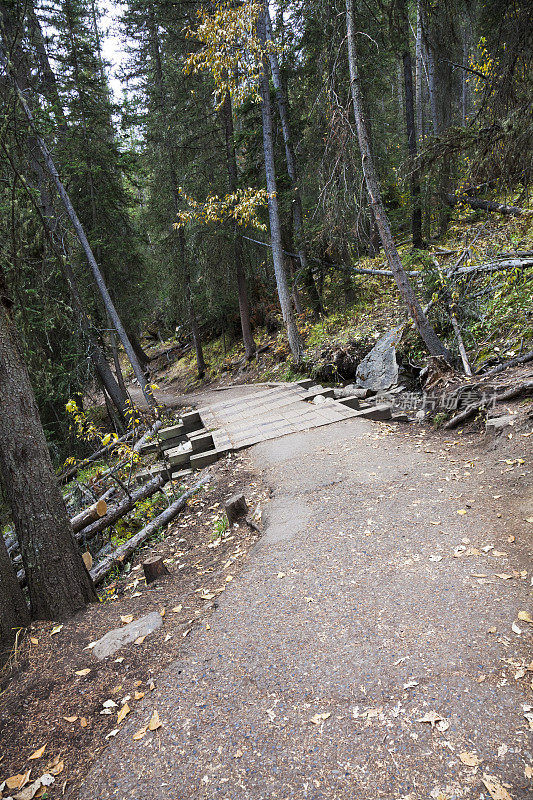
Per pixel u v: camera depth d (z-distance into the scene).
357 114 7.50
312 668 2.93
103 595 4.92
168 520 6.49
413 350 10.02
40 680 3.30
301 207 14.35
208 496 6.73
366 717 2.49
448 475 5.52
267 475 6.71
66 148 14.30
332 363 12.24
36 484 4.12
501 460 5.46
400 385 9.72
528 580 3.35
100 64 14.80
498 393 6.91
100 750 2.64
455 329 9.21
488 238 10.66
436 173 9.12
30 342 10.88
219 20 8.38
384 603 3.44
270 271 21.62
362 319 13.13
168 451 9.95
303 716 2.58
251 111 13.98
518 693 2.46
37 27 12.74
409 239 15.11
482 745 2.21
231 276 18.81
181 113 17.39
